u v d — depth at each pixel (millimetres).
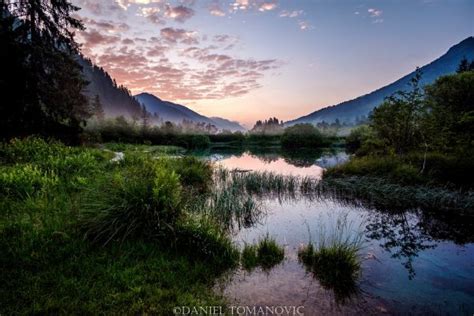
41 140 11547
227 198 8102
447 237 5906
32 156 9789
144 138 47281
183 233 4371
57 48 17359
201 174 11359
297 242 5426
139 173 6195
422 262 4641
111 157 14305
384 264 4539
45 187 6277
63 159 9328
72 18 17312
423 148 12656
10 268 3342
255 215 7324
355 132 37469
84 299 2947
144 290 3170
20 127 14336
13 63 14062
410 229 6406
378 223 6809
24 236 4023
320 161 24625
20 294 2910
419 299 3498
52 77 16734
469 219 7133
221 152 39156
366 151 16469
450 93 12922
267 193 10250
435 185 9414
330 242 5402
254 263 4285
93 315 2723
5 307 2688
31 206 5277
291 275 3992
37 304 2732
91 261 3664
